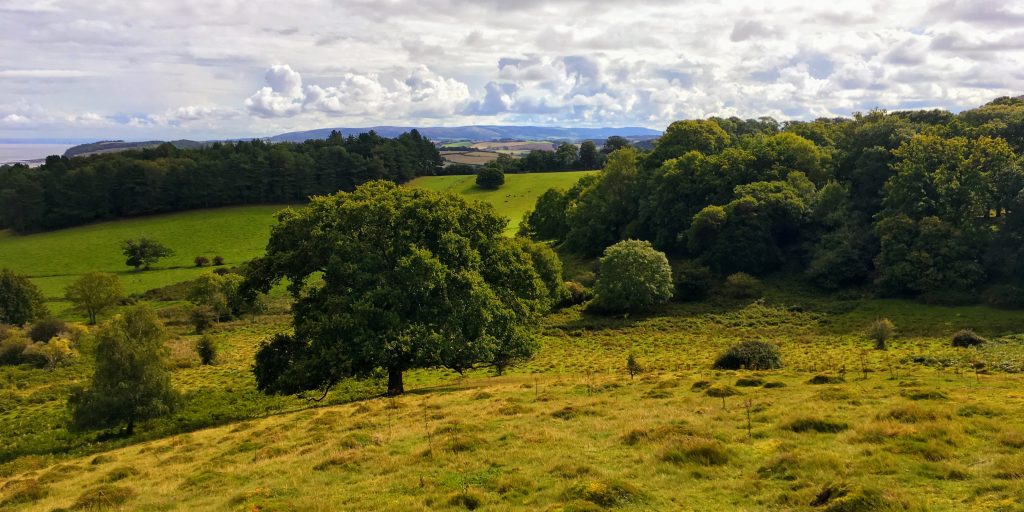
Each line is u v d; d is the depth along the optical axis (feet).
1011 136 243.19
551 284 228.43
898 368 107.65
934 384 79.56
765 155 285.02
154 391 110.01
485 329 119.03
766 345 121.29
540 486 46.06
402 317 113.39
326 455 62.34
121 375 108.37
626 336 202.08
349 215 119.34
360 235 121.70
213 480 58.49
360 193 131.44
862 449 48.49
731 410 67.72
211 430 96.53
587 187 367.04
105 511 52.26
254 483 55.83
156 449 85.15
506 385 109.40
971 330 163.84
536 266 226.58
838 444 50.88
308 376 105.40
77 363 205.87
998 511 33.35
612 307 232.53
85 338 214.07
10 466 91.86
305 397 131.34
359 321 107.14
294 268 119.03
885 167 252.42
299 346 116.47
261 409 122.31
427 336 108.58
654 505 40.16
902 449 46.44
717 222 254.27
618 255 234.17
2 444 113.91
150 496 55.83
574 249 343.46
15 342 215.51
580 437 60.75
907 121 295.48
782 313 208.74
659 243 294.87
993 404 60.29
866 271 223.10
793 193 255.09
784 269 249.14
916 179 222.69
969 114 278.67
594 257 326.24
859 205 251.80
